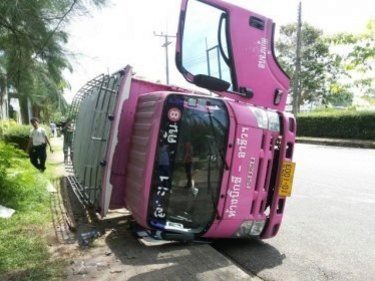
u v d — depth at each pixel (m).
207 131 5.04
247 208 5.24
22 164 8.48
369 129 22.55
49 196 7.77
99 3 4.27
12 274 4.22
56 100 5.10
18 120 16.73
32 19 4.22
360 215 7.04
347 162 13.73
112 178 5.91
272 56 6.13
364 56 10.35
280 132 5.53
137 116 5.70
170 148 4.96
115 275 4.28
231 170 5.05
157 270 4.44
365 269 4.75
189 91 6.42
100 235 5.66
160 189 4.95
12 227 5.79
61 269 4.39
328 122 25.33
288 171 5.52
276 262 4.98
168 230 5.01
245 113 5.16
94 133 6.47
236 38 5.85
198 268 4.52
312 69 38.44
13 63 4.64
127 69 5.62
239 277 4.30
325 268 4.79
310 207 7.64
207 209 5.09
